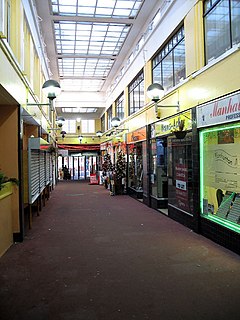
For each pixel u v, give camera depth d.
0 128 5.59
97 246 5.19
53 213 8.46
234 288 3.45
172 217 7.45
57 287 3.54
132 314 2.91
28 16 7.27
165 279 3.73
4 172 5.55
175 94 7.29
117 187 13.03
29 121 8.45
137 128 11.27
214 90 5.37
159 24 8.58
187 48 6.61
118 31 11.16
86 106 20.55
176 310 2.97
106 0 9.05
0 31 4.16
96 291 3.42
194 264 4.23
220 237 5.14
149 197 9.43
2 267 4.22
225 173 5.16
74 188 16.28
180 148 6.98
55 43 12.26
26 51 7.65
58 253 4.82
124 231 6.23
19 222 5.53
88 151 23.47
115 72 16.20
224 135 5.19
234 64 4.71
